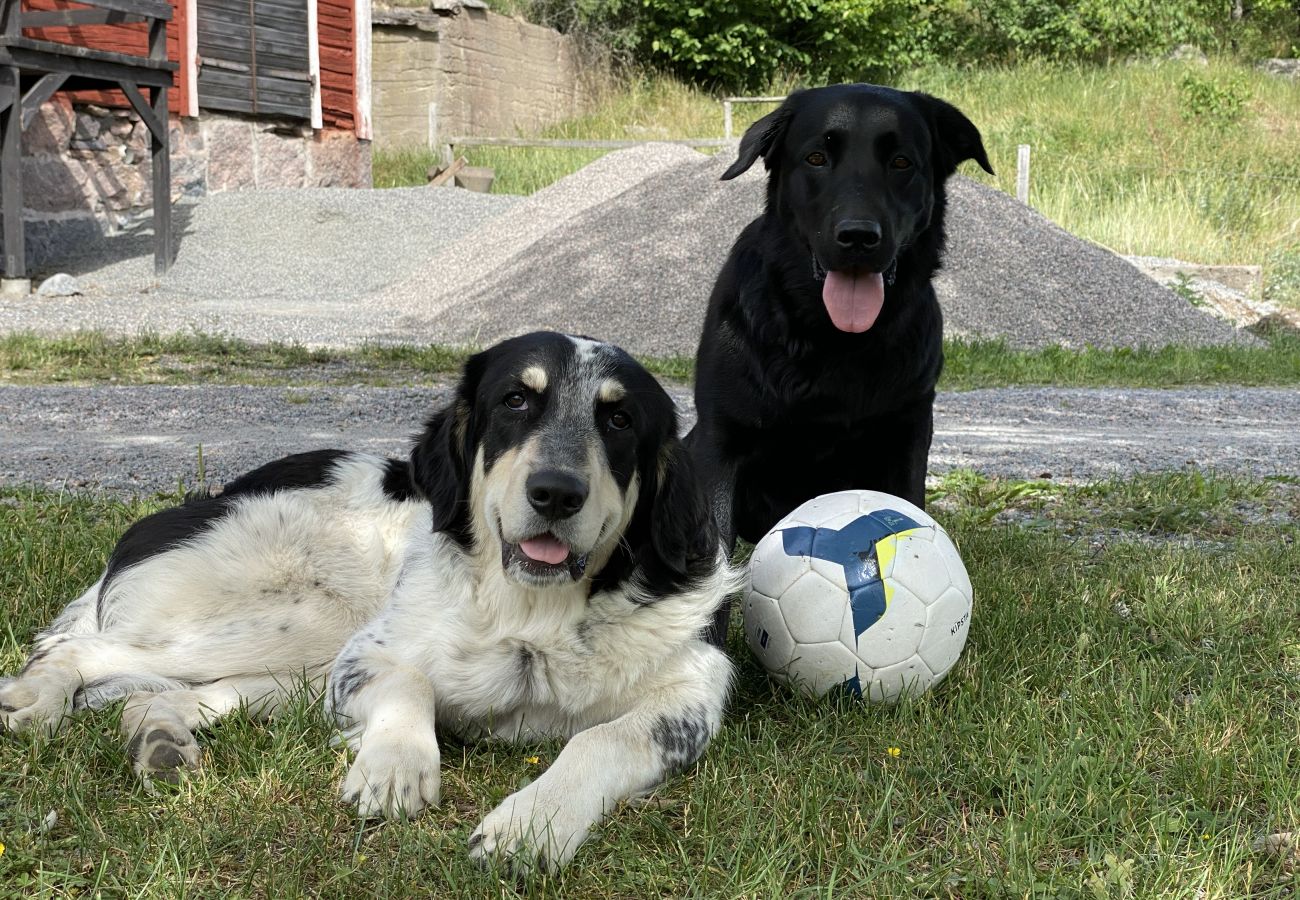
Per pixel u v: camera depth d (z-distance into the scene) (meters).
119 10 5.44
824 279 1.70
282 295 5.81
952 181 5.72
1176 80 10.27
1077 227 7.40
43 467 2.42
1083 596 1.78
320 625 1.52
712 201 5.50
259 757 1.32
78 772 1.28
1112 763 1.34
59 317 4.79
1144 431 3.34
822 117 1.74
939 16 12.34
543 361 1.42
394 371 4.05
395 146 9.48
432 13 9.27
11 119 5.13
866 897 1.19
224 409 3.20
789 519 1.54
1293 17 13.04
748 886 1.18
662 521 1.44
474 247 6.10
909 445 1.82
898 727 1.42
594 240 5.42
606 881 1.19
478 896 1.17
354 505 1.57
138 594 1.49
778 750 1.39
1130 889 1.17
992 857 1.22
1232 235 7.46
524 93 10.27
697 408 1.82
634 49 11.54
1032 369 4.44
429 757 1.30
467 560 1.44
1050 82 10.58
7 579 1.68
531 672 1.41
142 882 1.17
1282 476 2.59
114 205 6.65
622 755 1.31
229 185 7.32
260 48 7.36
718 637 1.54
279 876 1.17
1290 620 1.70
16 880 1.16
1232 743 1.38
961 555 1.96
